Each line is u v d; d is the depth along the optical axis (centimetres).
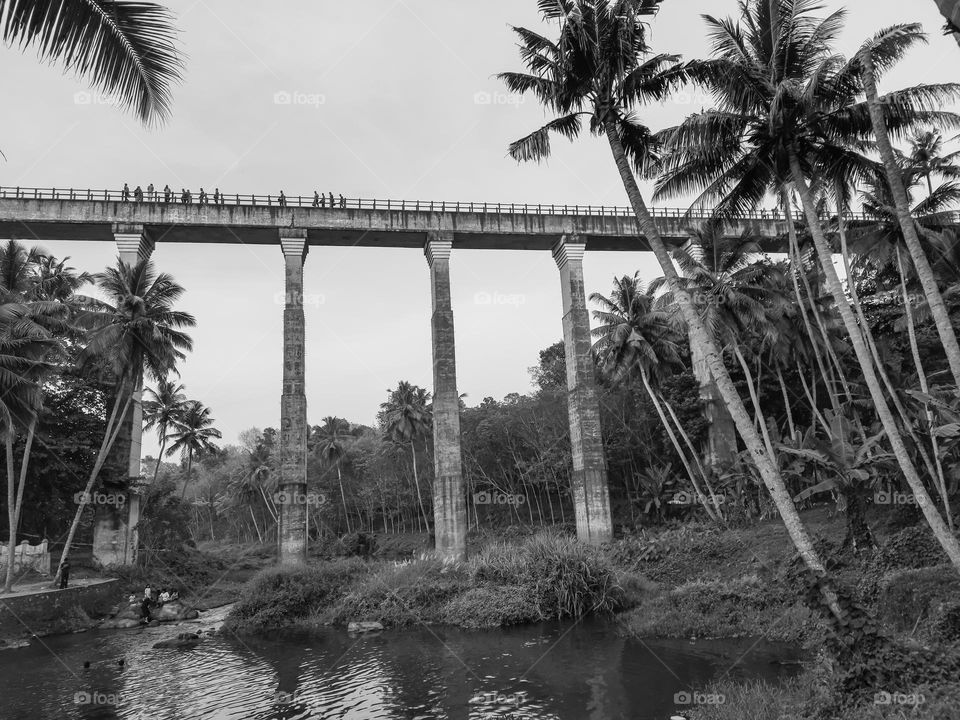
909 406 2892
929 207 2909
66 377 3962
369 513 7356
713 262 3519
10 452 2822
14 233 3938
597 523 3988
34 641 2511
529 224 4369
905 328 3522
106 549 3709
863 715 948
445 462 3903
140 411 3944
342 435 8400
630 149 1852
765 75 1856
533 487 6056
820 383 4325
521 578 2602
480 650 1980
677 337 4838
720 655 1698
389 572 2969
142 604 3033
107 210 3850
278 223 4034
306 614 2730
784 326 3575
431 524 7150
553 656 1834
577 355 4266
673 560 3017
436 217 4241
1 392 2630
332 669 1850
